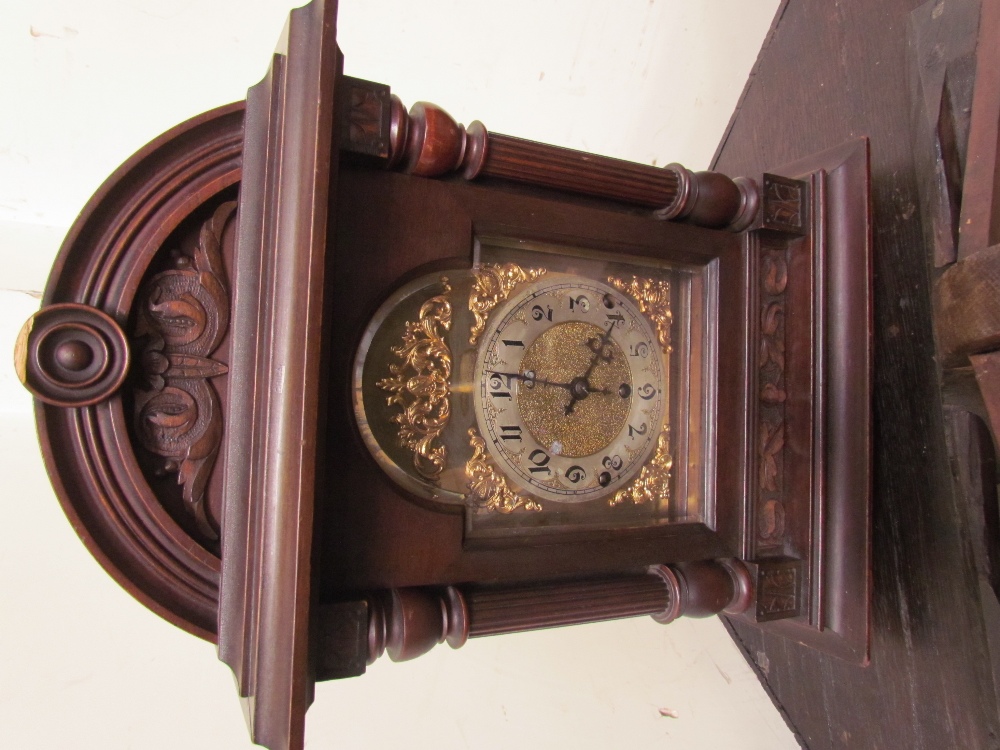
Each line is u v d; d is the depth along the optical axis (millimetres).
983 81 422
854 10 523
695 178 454
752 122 613
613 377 461
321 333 322
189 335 372
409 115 384
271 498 319
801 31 566
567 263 452
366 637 357
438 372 412
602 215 441
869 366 464
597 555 423
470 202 405
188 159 367
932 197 466
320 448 332
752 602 459
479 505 417
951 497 464
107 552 358
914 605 486
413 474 399
